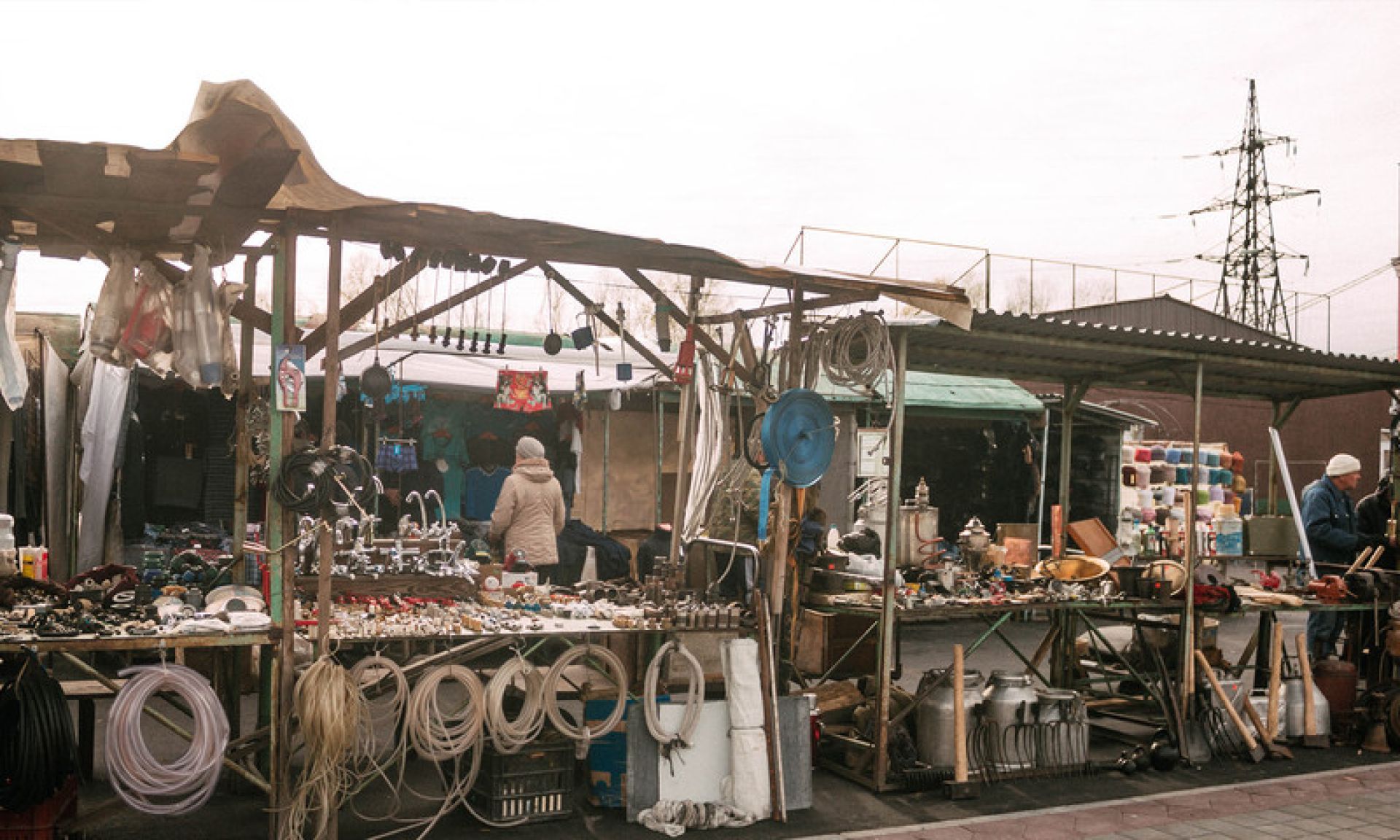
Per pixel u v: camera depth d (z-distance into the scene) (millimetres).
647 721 5684
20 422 7957
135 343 5168
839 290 6520
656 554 9195
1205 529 16375
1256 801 6422
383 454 10781
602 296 7812
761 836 5547
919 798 6281
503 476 12469
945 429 15172
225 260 5508
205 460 10445
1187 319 24500
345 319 5484
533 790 5586
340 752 4883
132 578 6309
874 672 9094
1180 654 7395
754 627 6043
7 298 5121
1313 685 7914
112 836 5270
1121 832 5762
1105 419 15422
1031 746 6754
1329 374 8422
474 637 5438
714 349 6570
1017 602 7055
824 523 7520
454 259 5531
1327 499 9086
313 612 5660
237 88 4223
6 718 4449
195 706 4766
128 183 4539
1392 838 5770
